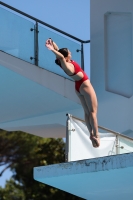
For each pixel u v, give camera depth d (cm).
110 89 3089
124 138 2519
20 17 2836
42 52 2917
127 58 3048
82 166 2141
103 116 3048
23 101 3048
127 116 2934
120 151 2477
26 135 5984
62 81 2984
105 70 3119
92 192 2533
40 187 5697
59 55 1928
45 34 2956
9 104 3103
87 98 2030
